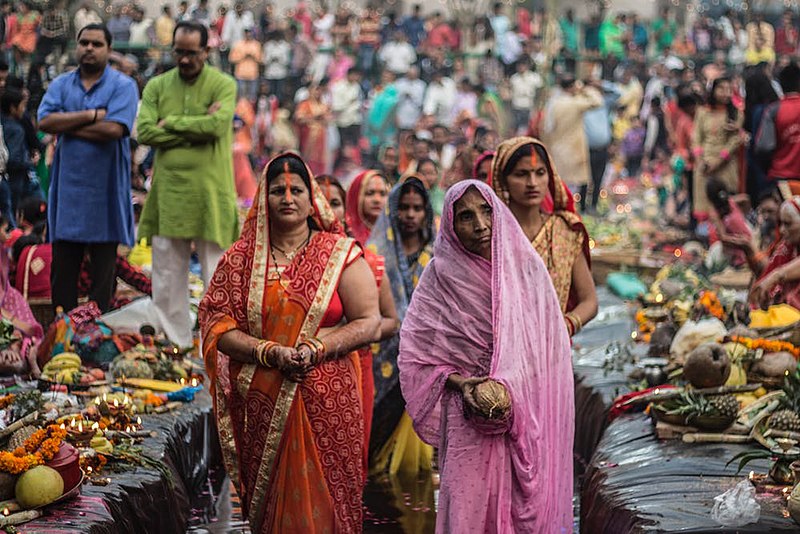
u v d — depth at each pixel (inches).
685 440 316.5
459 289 273.3
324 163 1221.1
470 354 272.1
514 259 272.1
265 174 291.3
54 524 249.8
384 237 413.4
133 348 406.6
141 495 288.7
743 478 285.1
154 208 466.9
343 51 1283.2
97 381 373.1
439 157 967.0
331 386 287.6
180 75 467.8
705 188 745.0
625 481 291.3
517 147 321.4
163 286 466.6
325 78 1249.4
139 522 283.3
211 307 291.6
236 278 291.0
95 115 454.0
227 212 466.9
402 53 1280.8
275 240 294.7
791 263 389.1
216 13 1459.2
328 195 433.4
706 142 803.4
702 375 322.0
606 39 1392.7
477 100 1245.7
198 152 462.9
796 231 406.0
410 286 413.1
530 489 267.3
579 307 325.7
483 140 986.1
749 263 458.3
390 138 1239.5
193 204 462.6
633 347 471.2
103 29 460.1
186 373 406.3
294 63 1254.3
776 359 341.1
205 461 387.2
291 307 288.0
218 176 465.1
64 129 454.3
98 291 467.8
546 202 353.7
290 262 292.4
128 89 462.9
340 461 289.1
